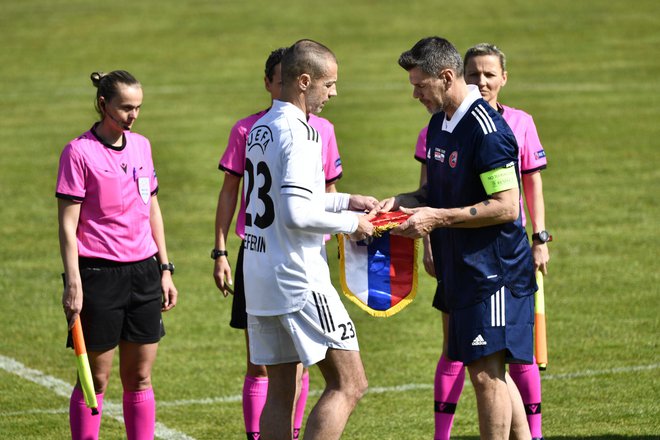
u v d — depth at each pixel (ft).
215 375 97.14
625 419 82.02
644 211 164.14
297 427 75.87
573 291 122.93
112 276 69.62
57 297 124.88
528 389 75.41
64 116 260.01
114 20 398.42
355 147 218.79
